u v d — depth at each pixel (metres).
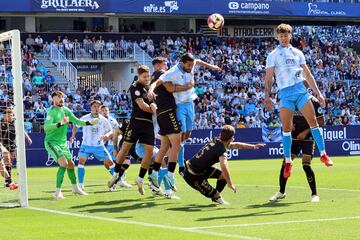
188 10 61.31
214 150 15.59
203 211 14.90
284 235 11.47
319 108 16.16
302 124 16.38
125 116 50.19
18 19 59.78
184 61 17.05
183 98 18.83
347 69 64.56
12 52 16.02
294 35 68.56
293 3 64.75
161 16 62.56
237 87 55.06
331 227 12.30
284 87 15.68
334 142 47.34
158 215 14.35
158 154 17.94
